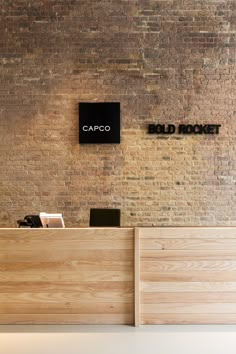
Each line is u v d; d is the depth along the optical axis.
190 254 3.61
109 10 6.42
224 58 6.46
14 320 3.59
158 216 6.46
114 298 3.60
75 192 6.48
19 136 6.46
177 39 6.44
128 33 6.43
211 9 6.43
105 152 6.48
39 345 3.21
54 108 6.46
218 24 6.45
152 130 6.45
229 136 6.47
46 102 6.46
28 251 3.60
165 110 6.46
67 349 3.15
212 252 3.62
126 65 6.44
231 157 6.48
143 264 3.61
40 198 6.48
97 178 6.48
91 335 3.39
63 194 6.48
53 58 6.44
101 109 6.45
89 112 6.46
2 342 3.26
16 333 3.42
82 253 3.61
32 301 3.60
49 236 3.61
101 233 3.61
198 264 3.61
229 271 3.61
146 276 3.60
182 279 3.61
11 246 3.60
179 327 3.54
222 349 3.16
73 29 6.43
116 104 6.45
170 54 6.44
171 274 3.61
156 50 6.43
